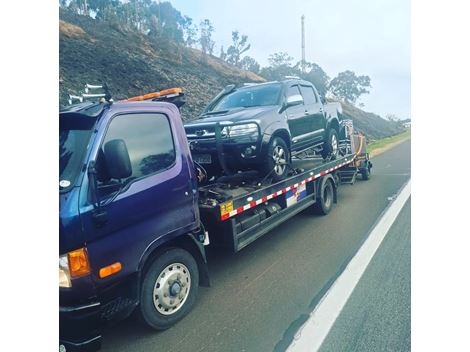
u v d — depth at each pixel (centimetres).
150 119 333
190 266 354
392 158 1794
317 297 366
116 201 282
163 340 313
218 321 335
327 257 473
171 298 334
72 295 254
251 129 494
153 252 329
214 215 393
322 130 756
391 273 406
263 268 453
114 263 279
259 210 493
